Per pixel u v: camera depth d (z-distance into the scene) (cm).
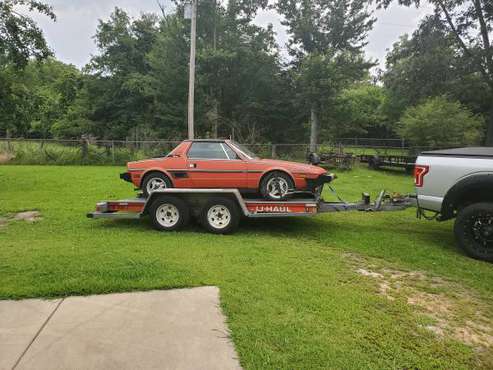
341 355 261
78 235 579
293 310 327
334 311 328
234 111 2786
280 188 645
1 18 1108
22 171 1577
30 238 558
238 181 654
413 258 500
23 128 1319
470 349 279
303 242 573
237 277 401
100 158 1994
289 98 2758
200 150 673
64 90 3869
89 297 343
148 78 2780
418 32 2227
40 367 238
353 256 508
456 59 2164
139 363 245
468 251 509
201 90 2588
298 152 2122
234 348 264
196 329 289
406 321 318
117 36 3375
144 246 515
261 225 692
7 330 283
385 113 3975
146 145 2131
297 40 2756
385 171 1789
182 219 614
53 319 301
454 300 370
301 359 254
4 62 1209
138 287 365
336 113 2842
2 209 773
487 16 2077
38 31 1183
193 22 1680
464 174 504
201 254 482
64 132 3831
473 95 2248
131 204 644
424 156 557
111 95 3475
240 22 2675
